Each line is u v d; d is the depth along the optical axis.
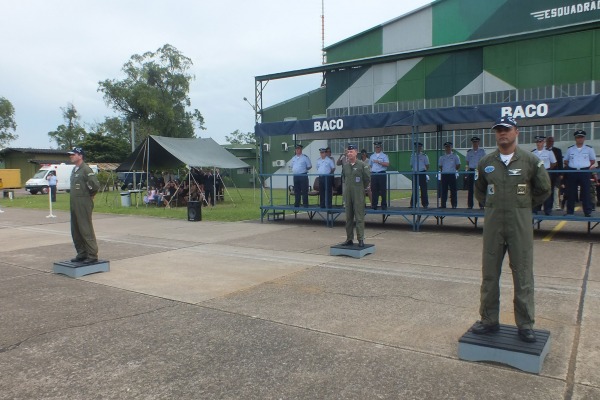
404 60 27.67
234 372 3.88
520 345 3.86
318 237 11.00
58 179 37.84
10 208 21.94
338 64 29.16
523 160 3.89
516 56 24.17
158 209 19.31
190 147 21.70
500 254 4.02
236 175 41.50
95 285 6.88
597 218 9.26
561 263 7.58
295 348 4.35
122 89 51.19
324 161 12.95
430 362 3.97
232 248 9.79
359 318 5.14
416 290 6.20
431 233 11.20
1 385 3.73
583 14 22.86
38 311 5.65
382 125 11.36
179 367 4.00
